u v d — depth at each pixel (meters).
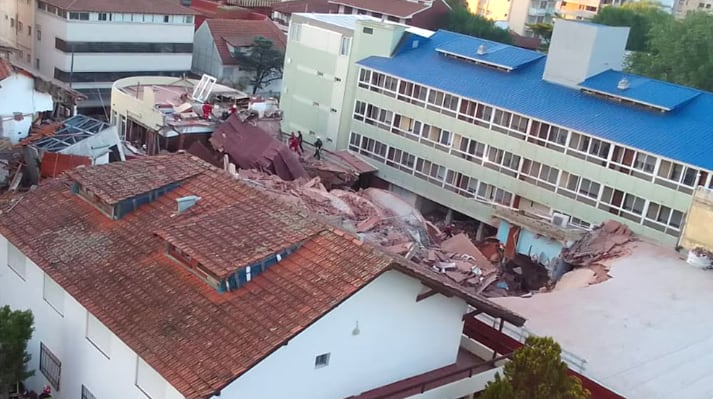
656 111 51.84
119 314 22.25
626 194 50.47
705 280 40.28
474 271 41.28
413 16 99.88
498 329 31.39
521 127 55.22
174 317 21.69
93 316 23.36
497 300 36.38
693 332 34.66
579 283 40.41
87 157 41.62
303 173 53.06
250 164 51.84
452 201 59.72
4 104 46.72
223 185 27.69
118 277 23.73
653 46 84.19
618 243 44.81
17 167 42.88
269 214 25.25
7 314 23.94
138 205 26.97
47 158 40.91
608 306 36.47
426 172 61.44
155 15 79.56
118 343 22.92
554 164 53.78
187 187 27.84
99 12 75.62
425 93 60.41
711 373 31.30
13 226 27.03
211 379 19.42
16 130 46.81
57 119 50.66
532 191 55.25
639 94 52.81
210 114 55.28
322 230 24.05
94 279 23.83
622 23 114.69
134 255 24.59
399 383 24.91
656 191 48.78
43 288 26.67
